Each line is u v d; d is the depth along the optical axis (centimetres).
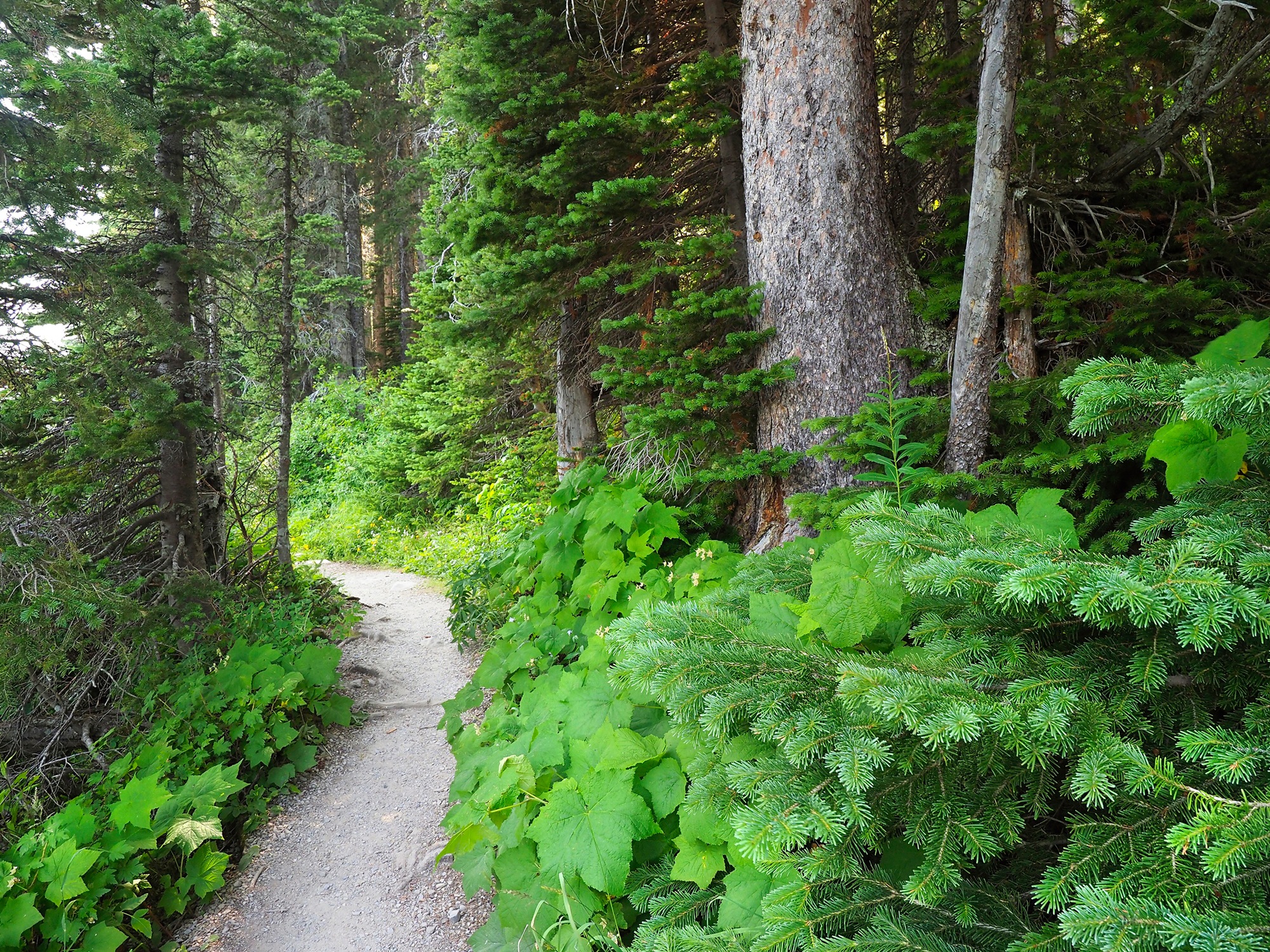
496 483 1127
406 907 352
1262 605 118
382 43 1783
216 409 763
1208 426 150
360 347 1956
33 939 302
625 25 606
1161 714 143
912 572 153
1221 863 102
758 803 142
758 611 222
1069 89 389
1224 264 374
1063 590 135
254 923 353
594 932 239
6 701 491
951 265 465
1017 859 162
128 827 344
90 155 489
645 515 449
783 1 441
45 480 584
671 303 589
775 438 449
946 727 126
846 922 150
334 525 1427
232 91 614
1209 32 354
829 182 432
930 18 587
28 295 500
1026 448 335
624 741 249
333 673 535
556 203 599
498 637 516
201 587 597
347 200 1877
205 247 663
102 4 521
